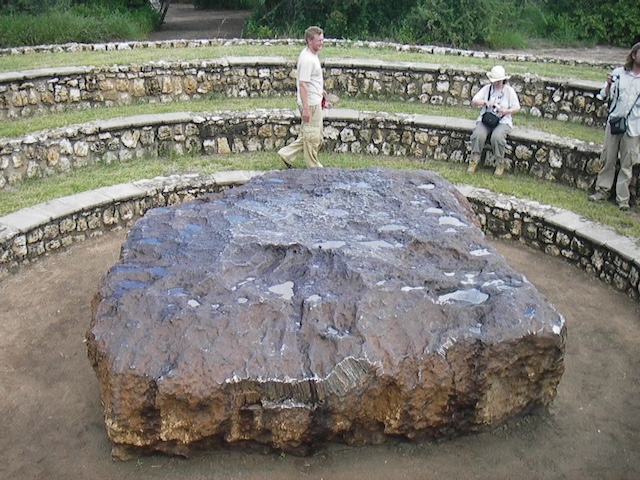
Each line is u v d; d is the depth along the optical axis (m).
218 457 3.48
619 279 5.30
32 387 4.11
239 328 3.37
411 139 7.65
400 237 4.16
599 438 3.71
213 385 3.18
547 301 3.65
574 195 6.49
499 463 3.49
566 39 14.38
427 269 3.84
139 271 3.83
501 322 3.44
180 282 3.69
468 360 3.38
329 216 4.46
